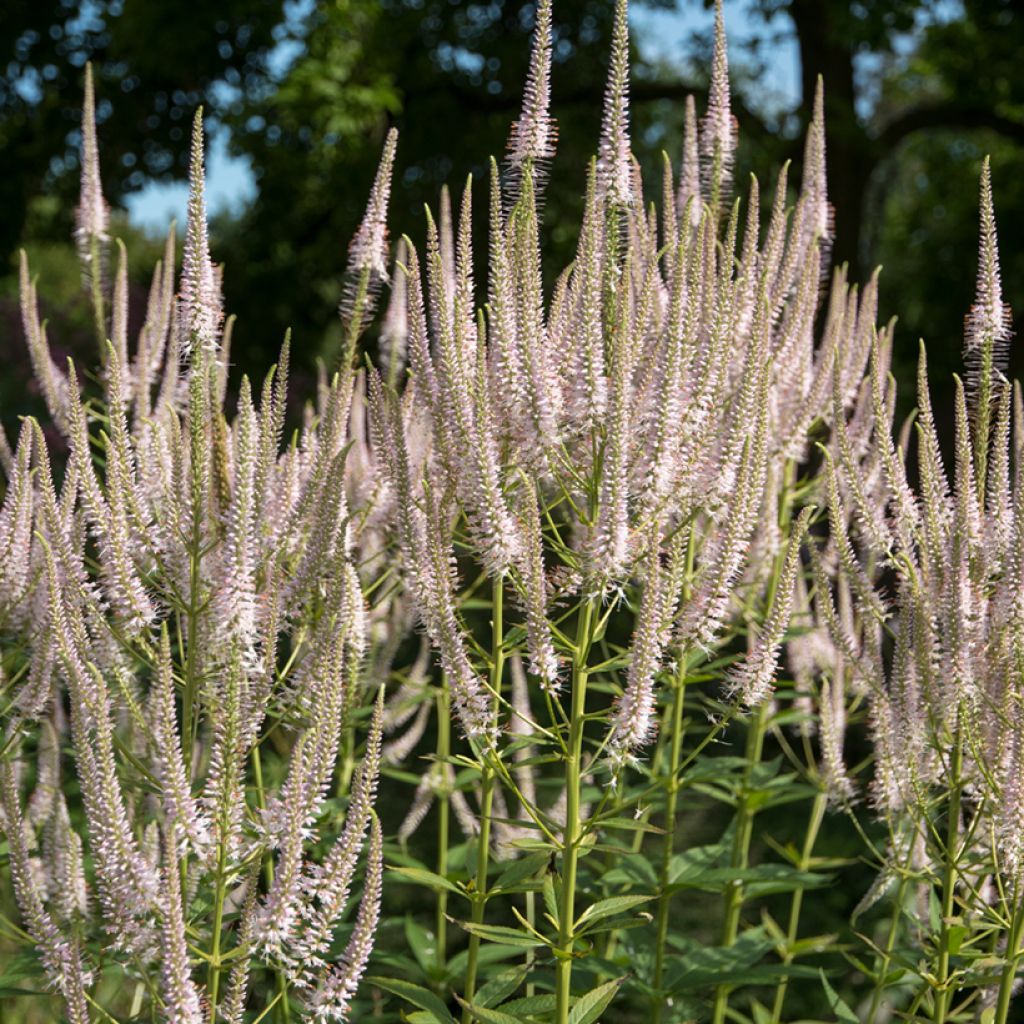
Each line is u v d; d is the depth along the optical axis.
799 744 9.26
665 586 3.18
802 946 5.06
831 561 4.75
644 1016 5.74
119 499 3.07
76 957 2.93
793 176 15.27
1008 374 13.91
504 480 3.31
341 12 15.66
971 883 4.15
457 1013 4.92
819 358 4.81
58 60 17.81
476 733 3.20
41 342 4.50
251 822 2.97
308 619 3.45
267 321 17.83
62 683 3.86
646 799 4.50
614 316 3.12
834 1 13.95
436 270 3.30
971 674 3.42
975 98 17.17
